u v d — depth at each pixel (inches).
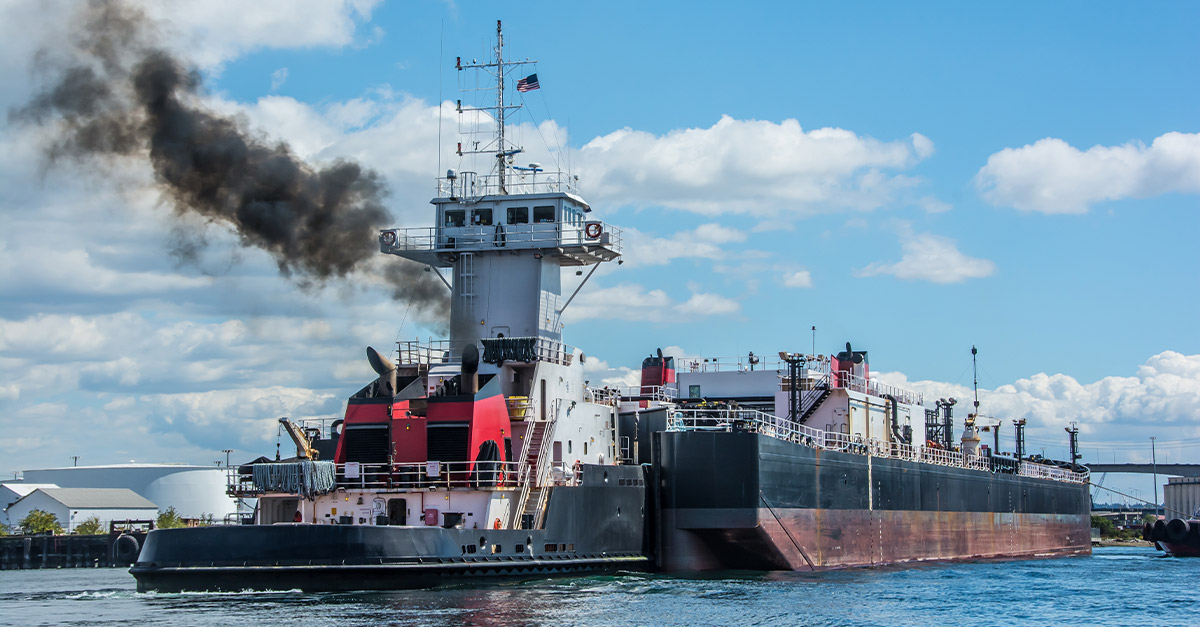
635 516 2246.6
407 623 1584.6
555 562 2038.6
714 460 2278.5
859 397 2940.5
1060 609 2059.5
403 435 1988.2
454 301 2449.6
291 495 1927.9
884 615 1855.3
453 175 2472.9
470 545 1902.1
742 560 2349.9
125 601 1969.7
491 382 2038.6
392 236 2444.6
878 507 2773.1
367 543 1806.1
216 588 1819.6
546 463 2107.5
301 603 1734.7
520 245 2410.2
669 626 1635.1
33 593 2325.3
